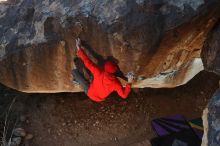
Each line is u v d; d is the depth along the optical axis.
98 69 5.69
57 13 5.64
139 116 7.16
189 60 6.21
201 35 5.63
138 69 5.88
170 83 6.70
